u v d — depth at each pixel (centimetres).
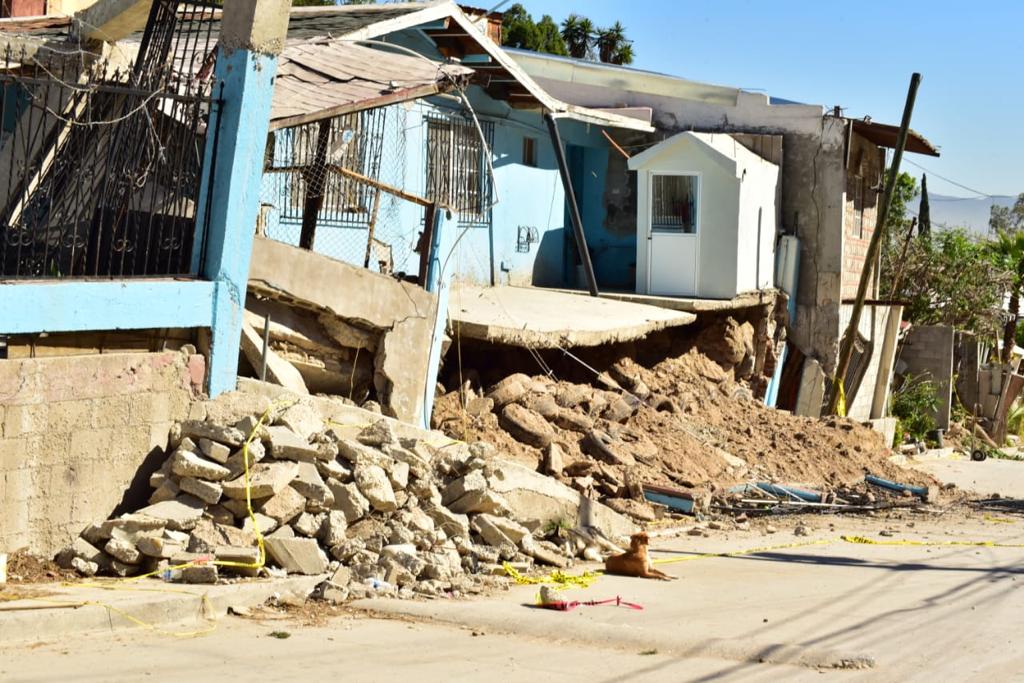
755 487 1777
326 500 991
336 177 1562
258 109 1021
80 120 1011
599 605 983
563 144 2514
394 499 1045
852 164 2786
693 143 2388
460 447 1240
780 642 850
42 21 1597
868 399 3055
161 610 791
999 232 4178
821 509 1761
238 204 1020
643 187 2459
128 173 988
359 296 1263
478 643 800
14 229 1021
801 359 2734
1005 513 1872
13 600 764
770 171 2606
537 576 1116
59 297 898
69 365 904
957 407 3547
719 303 2323
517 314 1764
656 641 820
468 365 1709
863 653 810
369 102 1238
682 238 2441
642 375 2025
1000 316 3806
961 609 1043
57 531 898
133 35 1506
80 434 913
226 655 713
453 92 1625
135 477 960
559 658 766
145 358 965
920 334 3300
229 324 1032
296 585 902
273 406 1047
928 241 3619
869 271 2636
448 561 1030
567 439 1625
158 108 1046
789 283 2672
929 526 1691
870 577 1216
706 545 1404
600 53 4866
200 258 1021
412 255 1856
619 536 1385
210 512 944
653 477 1653
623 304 2177
